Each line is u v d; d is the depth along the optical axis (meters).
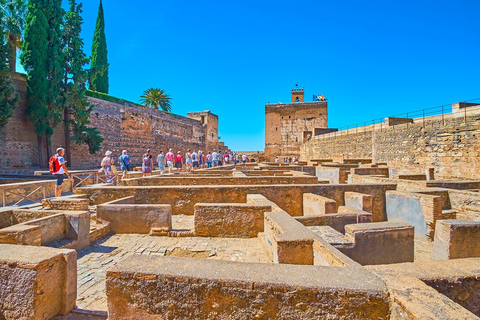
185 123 33.25
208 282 1.97
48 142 16.17
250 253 4.54
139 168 15.50
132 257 2.32
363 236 3.72
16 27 15.23
